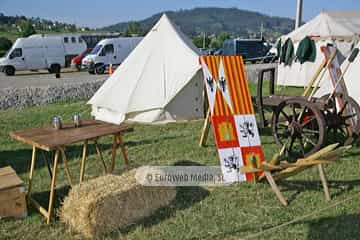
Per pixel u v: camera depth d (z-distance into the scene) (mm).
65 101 10969
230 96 4582
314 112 4875
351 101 5406
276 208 3670
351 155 5266
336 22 12500
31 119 7941
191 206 3717
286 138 5793
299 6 15438
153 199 3594
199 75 7625
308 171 4605
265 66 21781
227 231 3252
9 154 5473
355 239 3104
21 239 3152
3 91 10039
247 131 4523
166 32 8055
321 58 12305
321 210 3594
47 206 3742
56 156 3338
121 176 3684
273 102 5375
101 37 26094
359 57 7148
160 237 3174
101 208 3174
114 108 7477
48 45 21828
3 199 3393
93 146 5805
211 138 6258
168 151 5570
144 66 7699
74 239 3156
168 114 7465
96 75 19656
